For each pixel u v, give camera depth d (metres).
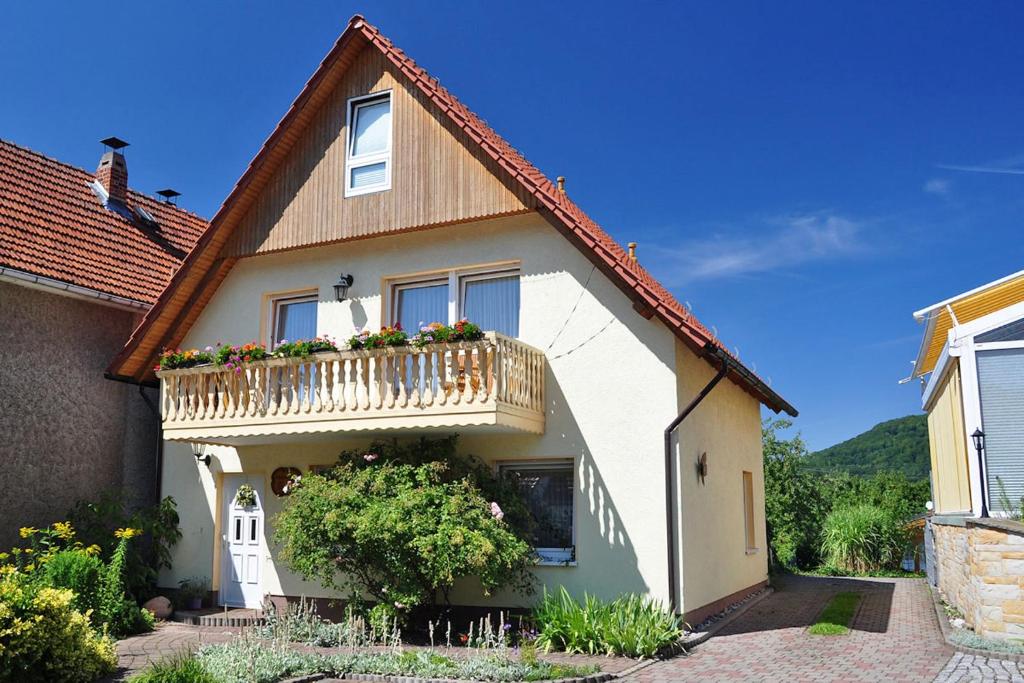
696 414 13.05
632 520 11.93
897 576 21.27
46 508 14.28
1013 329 12.38
